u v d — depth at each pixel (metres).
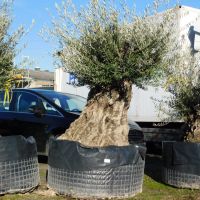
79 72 6.03
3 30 6.10
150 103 10.62
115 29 5.88
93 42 5.95
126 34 5.87
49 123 8.91
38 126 9.02
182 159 6.64
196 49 8.80
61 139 6.16
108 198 5.76
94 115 6.35
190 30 8.84
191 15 8.91
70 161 5.83
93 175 5.73
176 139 10.66
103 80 5.98
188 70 7.48
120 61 5.85
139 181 6.11
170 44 6.15
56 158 6.00
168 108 9.23
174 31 6.36
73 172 5.81
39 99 9.26
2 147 5.73
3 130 9.49
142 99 10.89
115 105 6.29
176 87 7.50
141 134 9.20
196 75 7.55
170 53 6.56
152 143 11.34
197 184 6.53
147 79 6.06
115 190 5.79
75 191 5.80
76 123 6.50
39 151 8.94
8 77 6.21
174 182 6.74
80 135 6.33
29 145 6.03
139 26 5.88
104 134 6.24
